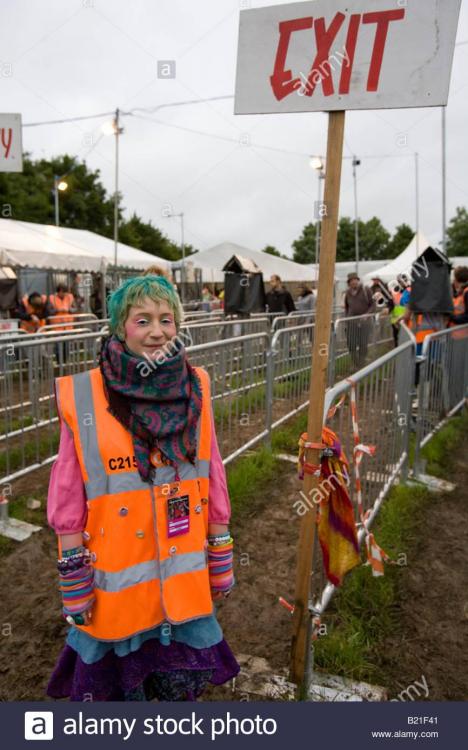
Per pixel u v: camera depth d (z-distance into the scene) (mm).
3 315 10625
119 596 1410
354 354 9234
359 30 1705
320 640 2455
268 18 1809
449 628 2674
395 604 2838
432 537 3590
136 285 1480
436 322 6727
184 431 1473
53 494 1443
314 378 1970
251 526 3660
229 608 2795
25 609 2760
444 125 13719
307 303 13125
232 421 4473
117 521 1415
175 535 1468
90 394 1456
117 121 10852
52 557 3238
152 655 1519
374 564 2633
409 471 4660
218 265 22531
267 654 2451
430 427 5176
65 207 46125
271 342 5059
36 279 14953
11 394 3932
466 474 4734
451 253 63531
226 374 4297
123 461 1421
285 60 1800
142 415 1429
